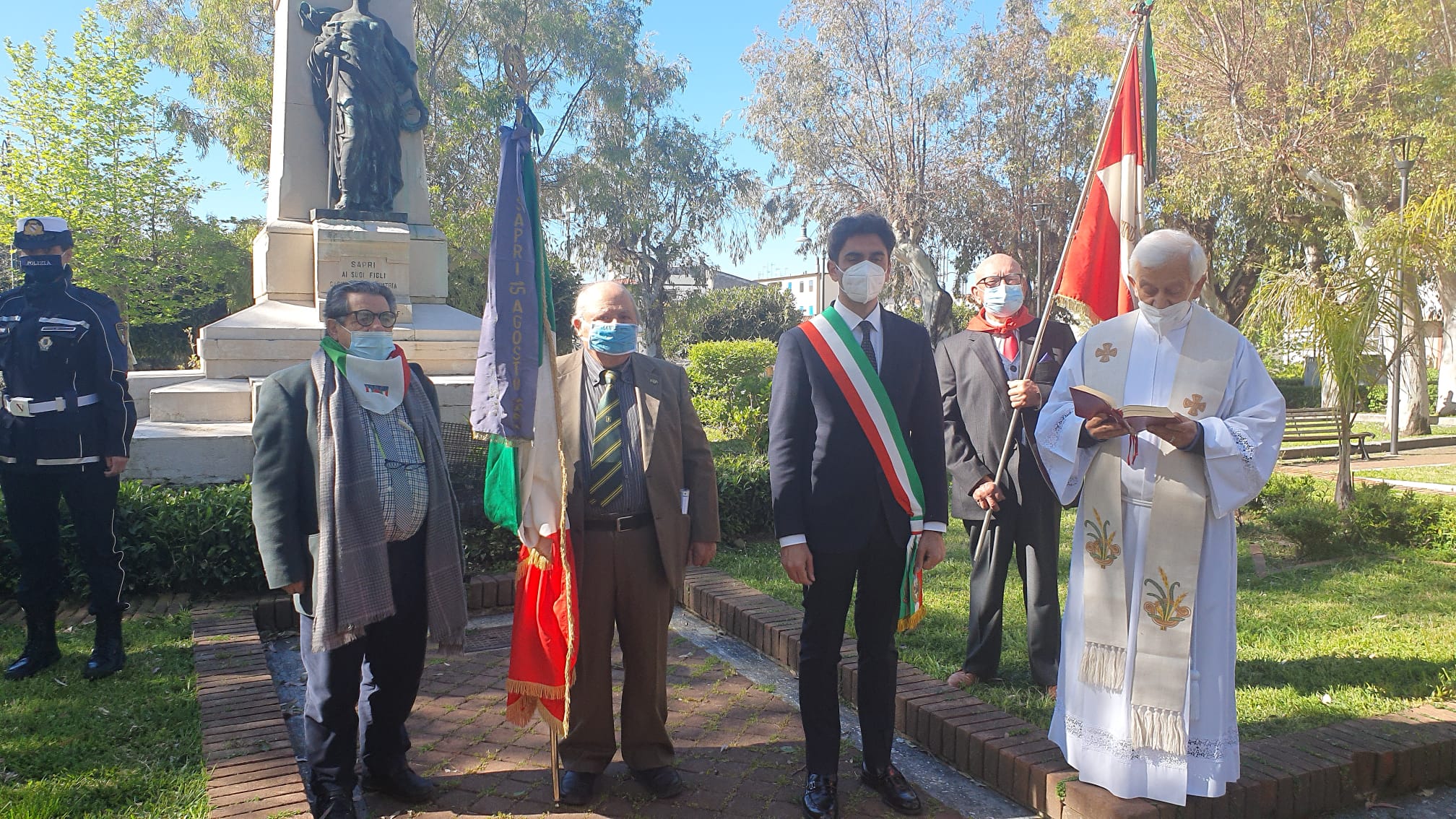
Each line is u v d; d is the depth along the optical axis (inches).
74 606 199.2
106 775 118.2
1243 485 103.7
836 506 115.3
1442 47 638.5
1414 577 236.2
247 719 133.3
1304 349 344.5
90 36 833.5
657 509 119.6
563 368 123.6
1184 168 721.6
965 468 153.3
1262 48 678.5
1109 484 111.1
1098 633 111.6
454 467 189.2
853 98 1128.2
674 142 1177.4
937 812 117.6
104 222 854.5
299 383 111.3
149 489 221.9
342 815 109.7
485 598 208.7
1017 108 1110.4
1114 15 748.0
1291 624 190.1
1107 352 114.8
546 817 115.2
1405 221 341.1
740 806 118.6
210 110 930.7
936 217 1147.3
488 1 916.6
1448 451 655.1
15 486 153.7
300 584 108.2
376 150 383.6
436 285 416.8
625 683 122.2
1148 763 107.2
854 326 118.6
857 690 152.6
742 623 190.1
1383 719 133.0
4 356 153.7
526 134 113.1
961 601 208.2
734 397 684.7
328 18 392.5
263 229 389.7
